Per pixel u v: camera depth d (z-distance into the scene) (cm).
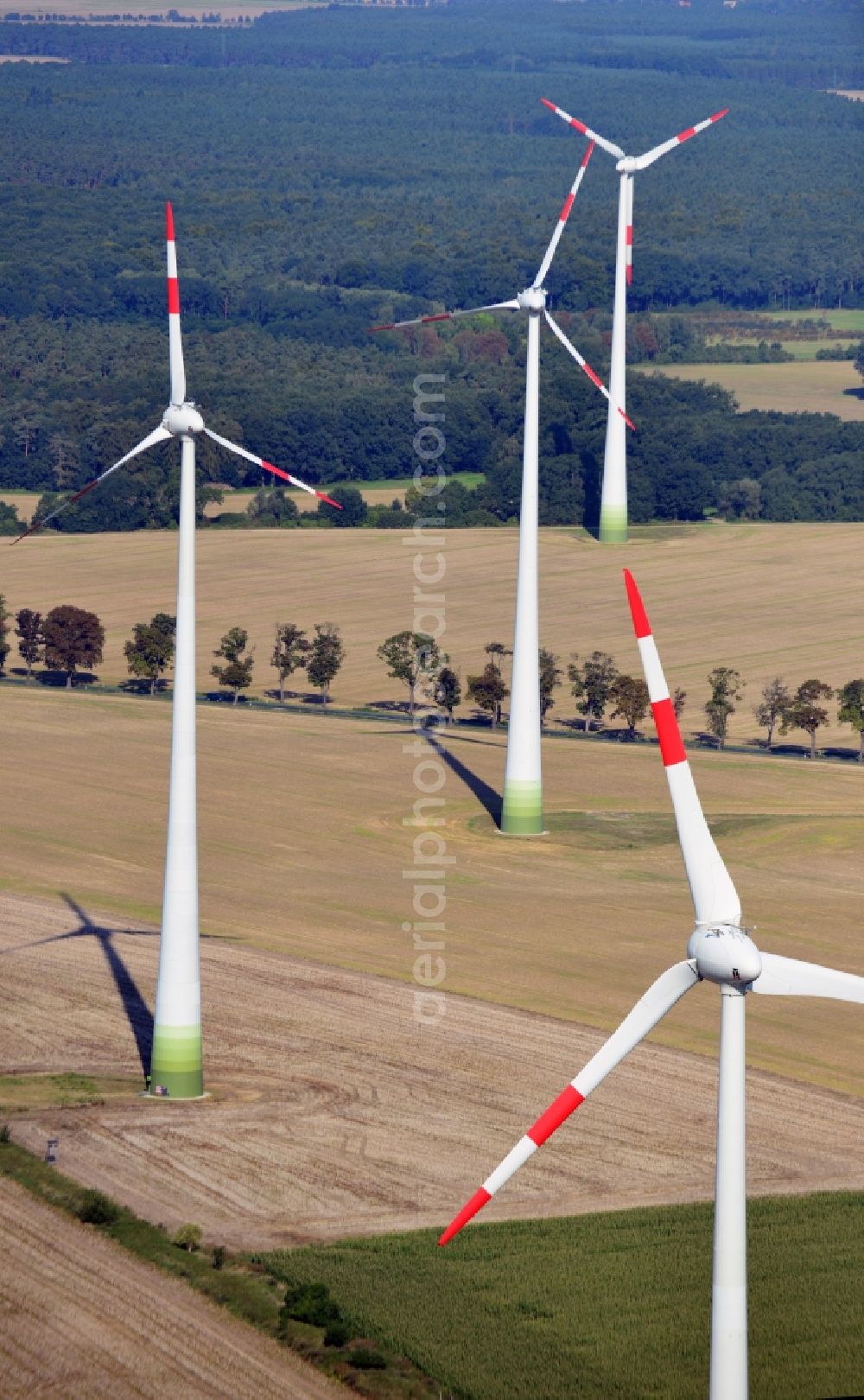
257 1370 11962
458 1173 15425
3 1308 12538
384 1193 14975
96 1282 13000
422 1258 13812
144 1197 14650
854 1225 14575
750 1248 14138
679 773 10944
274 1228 14238
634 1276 13650
